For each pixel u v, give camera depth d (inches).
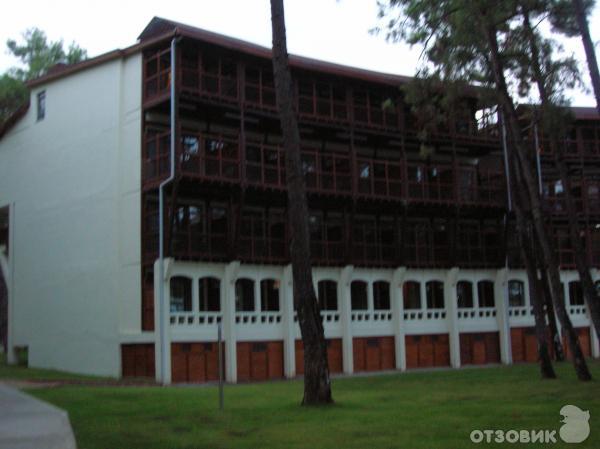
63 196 1358.3
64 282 1332.4
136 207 1198.3
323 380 672.4
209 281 1254.3
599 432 514.6
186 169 1132.5
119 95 1250.6
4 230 1610.5
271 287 1330.0
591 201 1720.0
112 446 461.7
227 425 551.5
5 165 1555.1
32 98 1466.5
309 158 1398.9
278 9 699.4
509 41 1015.6
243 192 1200.8
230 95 1241.4
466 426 539.2
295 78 1343.5
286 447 460.1
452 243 1518.2
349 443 471.8
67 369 1300.4
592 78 834.8
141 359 1169.4
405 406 665.0
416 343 1476.4
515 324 1600.6
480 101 1125.1
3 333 1707.7
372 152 1497.3
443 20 957.2
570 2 905.5
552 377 1040.8
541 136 1620.3
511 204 1537.9
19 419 557.9
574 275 1716.3
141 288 1171.9
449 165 1549.0
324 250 1358.3
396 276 1451.8
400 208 1446.9
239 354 1229.7
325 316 1362.0
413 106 1095.6
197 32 1151.6
